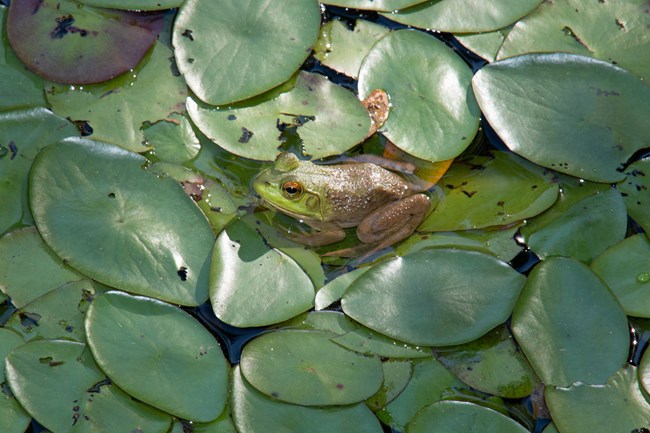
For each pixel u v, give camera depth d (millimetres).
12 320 988
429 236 1022
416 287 1003
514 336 996
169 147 1026
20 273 996
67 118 1025
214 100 1029
